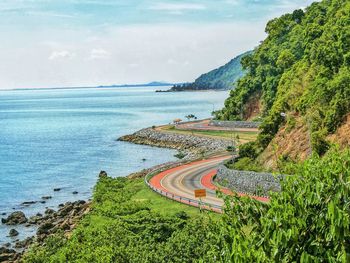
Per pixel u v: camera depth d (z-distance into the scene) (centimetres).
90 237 5419
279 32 17688
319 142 7069
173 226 5453
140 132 18312
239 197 1945
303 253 1496
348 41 9288
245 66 18175
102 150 16088
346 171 1680
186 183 8306
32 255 5322
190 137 15688
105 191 8481
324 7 15875
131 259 4381
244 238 1792
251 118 16612
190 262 4259
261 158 8319
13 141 19325
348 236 1507
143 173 10369
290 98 9300
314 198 1592
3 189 10875
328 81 8456
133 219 5809
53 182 11488
